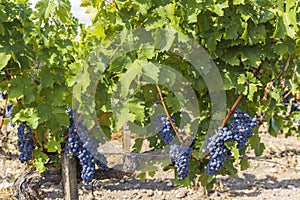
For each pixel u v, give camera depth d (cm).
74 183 365
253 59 351
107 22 343
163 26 340
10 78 345
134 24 344
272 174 532
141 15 342
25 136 353
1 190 466
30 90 343
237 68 359
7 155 520
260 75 368
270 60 365
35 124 343
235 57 350
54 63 344
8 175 495
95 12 340
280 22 347
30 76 352
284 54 365
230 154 358
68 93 351
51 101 346
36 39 339
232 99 364
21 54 343
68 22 377
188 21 346
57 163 372
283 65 369
